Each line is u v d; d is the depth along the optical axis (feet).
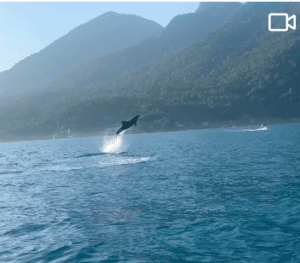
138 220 42.09
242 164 90.84
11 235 38.01
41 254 32.22
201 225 39.22
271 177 67.56
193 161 104.99
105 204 51.42
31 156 167.94
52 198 58.13
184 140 250.57
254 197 51.11
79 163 114.62
